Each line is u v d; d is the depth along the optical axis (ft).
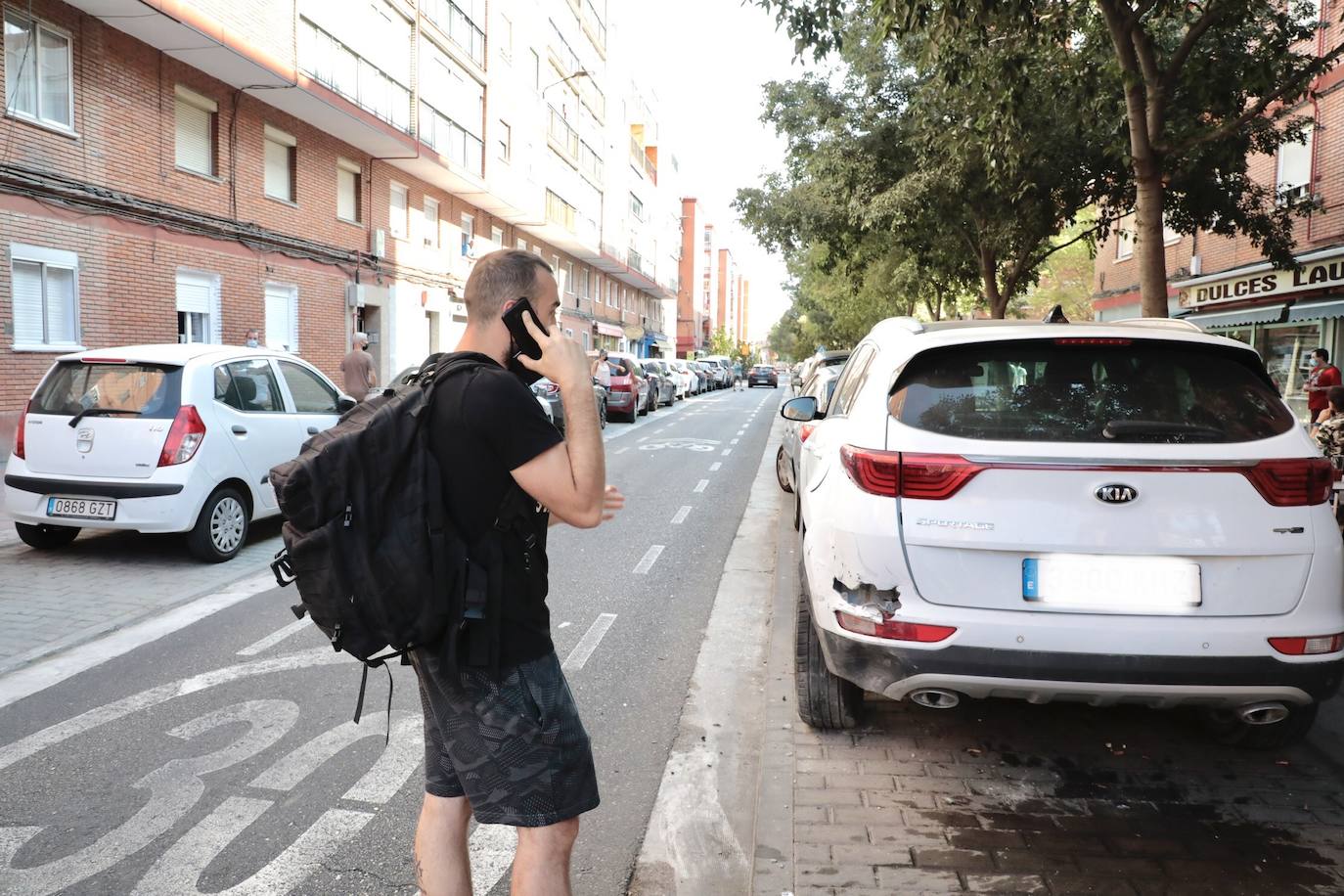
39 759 12.31
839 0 27.25
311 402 28.25
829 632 11.21
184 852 10.00
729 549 26.78
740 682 15.67
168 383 23.35
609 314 175.42
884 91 55.16
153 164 51.60
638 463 49.03
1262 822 10.53
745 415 91.40
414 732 13.32
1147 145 28.35
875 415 11.23
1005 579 10.27
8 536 26.63
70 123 45.62
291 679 15.48
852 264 75.77
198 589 21.30
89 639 17.62
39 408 23.66
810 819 10.59
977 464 10.31
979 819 10.61
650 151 215.31
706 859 10.10
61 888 9.28
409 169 83.15
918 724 13.41
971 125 35.37
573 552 26.35
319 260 69.67
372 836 10.37
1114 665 9.96
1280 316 54.65
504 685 6.18
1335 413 29.78
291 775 11.91
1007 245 55.52
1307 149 53.67
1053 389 10.78
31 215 43.21
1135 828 10.42
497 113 97.66
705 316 389.39
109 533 27.50
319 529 5.82
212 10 50.44
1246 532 9.97
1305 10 34.94
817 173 58.75
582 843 10.42
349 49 66.74
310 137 68.28
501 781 6.18
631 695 15.02
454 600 6.04
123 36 49.08
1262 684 9.92
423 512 5.93
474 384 6.08
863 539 10.69
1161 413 10.47
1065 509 10.10
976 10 25.34
